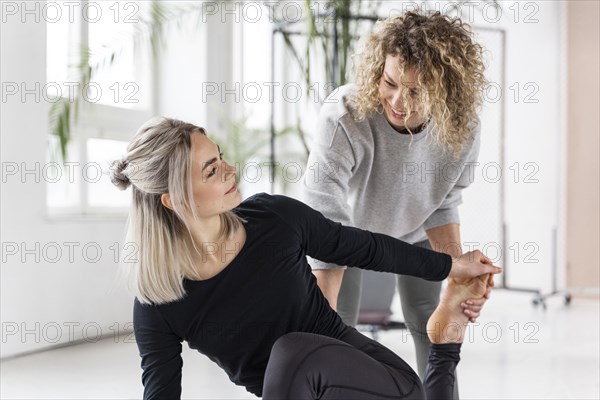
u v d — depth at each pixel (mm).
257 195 1548
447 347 1685
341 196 1805
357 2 3896
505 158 5809
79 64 3623
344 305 1998
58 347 3666
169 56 4684
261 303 1443
